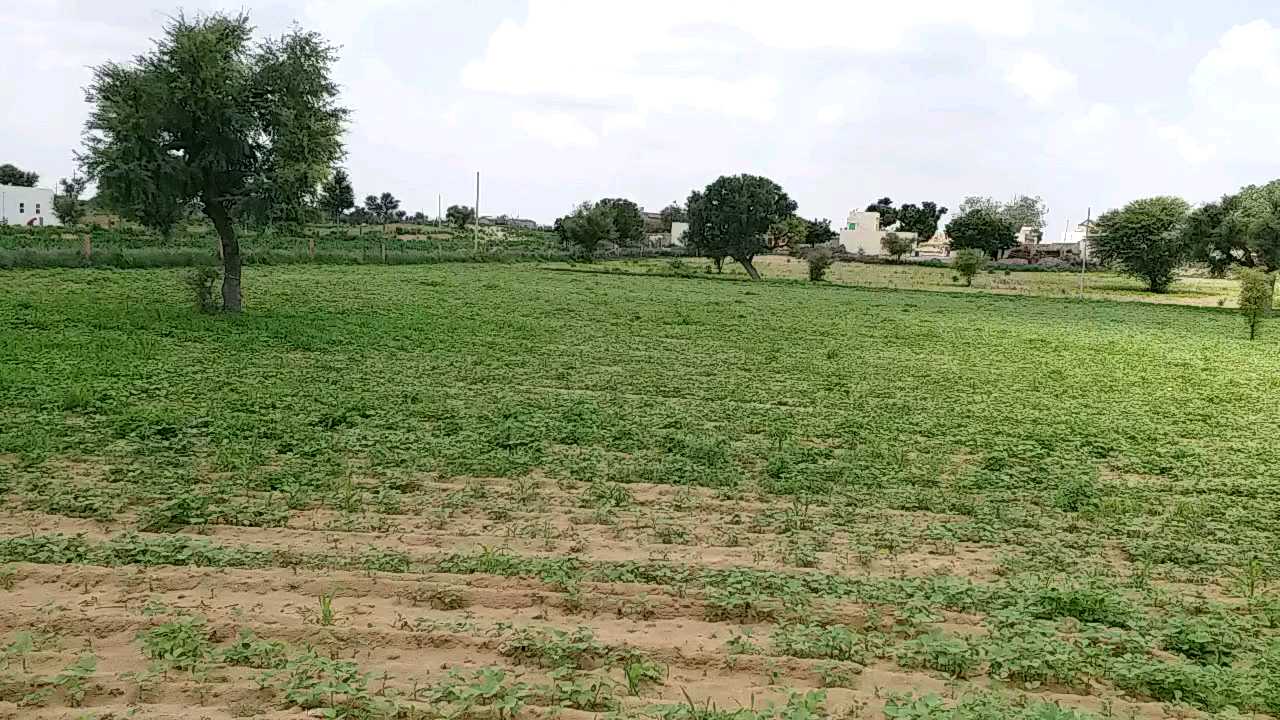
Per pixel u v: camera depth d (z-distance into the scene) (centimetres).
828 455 1306
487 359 2066
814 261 6272
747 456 1270
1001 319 3909
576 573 784
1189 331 3731
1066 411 1756
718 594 742
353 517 933
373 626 657
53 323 2202
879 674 622
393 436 1262
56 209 8231
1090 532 1012
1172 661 666
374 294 3531
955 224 12156
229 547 812
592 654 627
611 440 1314
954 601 759
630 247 9956
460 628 656
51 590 710
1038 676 625
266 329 2298
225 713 535
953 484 1172
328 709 532
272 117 2492
